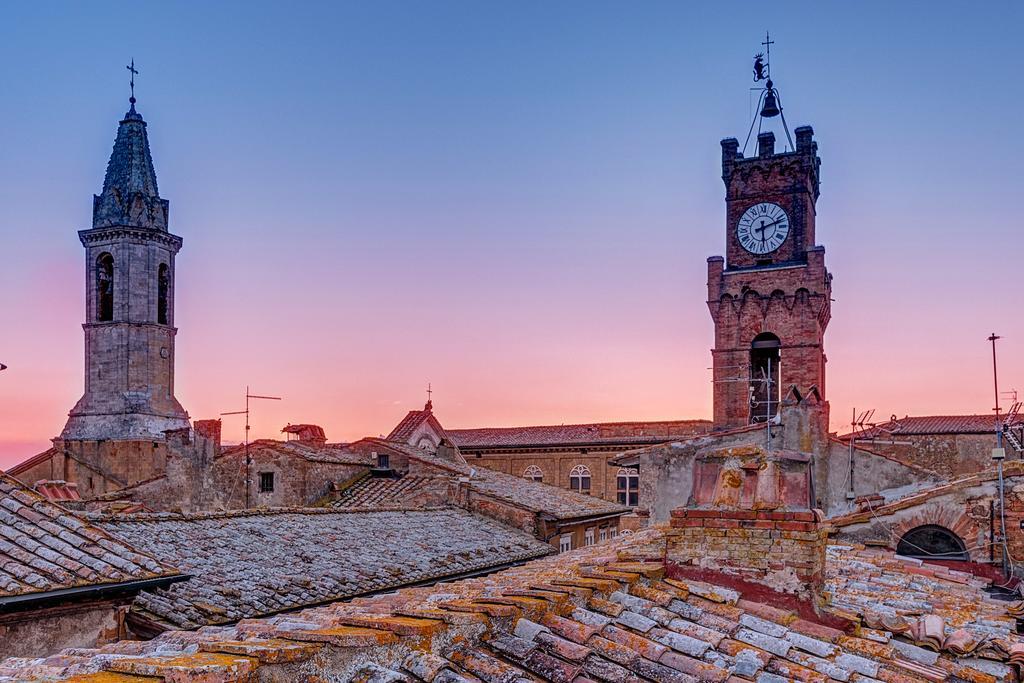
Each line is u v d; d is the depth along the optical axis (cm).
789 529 874
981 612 1062
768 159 4012
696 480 945
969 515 1520
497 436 7269
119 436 6850
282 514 2280
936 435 4638
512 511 2952
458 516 2892
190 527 1945
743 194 4062
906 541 1576
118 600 1252
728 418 3850
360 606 887
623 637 695
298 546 2014
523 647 623
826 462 2377
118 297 7144
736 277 3931
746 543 887
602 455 6725
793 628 816
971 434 4578
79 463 6781
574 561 1247
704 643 716
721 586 879
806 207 3972
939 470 4503
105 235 7181
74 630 1191
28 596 1098
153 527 1862
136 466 6700
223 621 1450
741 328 3912
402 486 3200
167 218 7544
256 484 3183
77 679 447
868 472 2336
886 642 840
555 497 3653
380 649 545
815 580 861
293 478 3139
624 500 6612
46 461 6800
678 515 922
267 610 1564
